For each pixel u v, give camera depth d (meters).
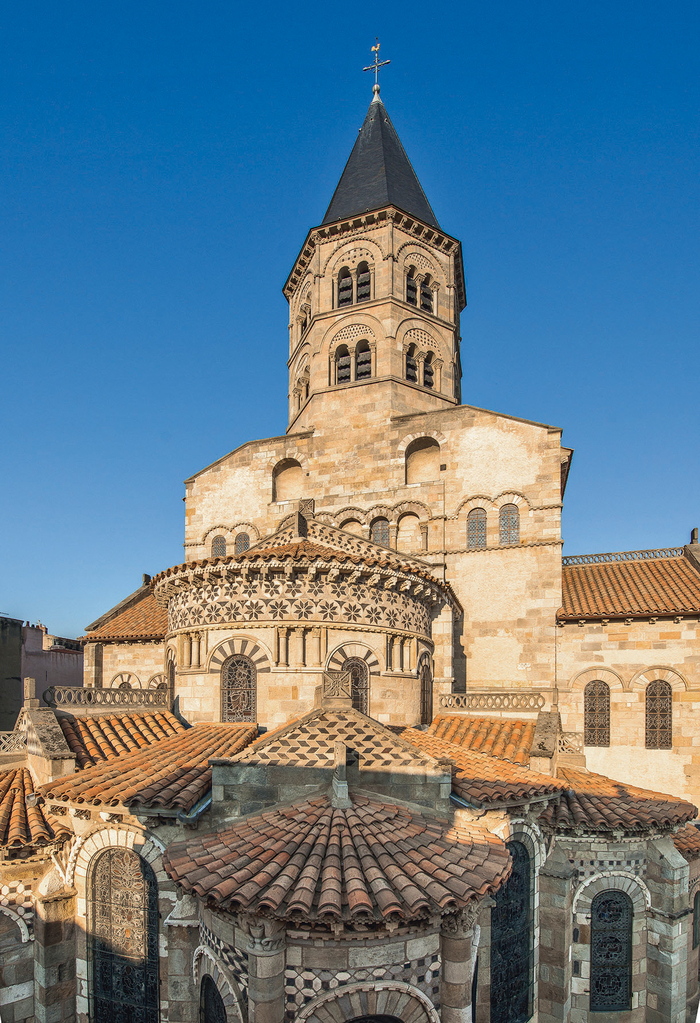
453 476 34.84
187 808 15.23
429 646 26.92
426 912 10.82
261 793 14.84
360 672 22.86
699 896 22.06
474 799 16.02
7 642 44.06
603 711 30.62
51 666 48.00
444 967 12.25
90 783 16.89
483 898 12.92
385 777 15.00
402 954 11.87
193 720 23.05
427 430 35.81
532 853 18.55
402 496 35.59
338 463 37.38
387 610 23.86
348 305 39.62
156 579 25.00
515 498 33.44
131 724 23.12
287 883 11.21
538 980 18.47
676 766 29.22
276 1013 11.30
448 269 41.69
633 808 19.89
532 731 24.30
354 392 37.94
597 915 19.66
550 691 25.67
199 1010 14.25
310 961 11.58
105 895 17.14
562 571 36.09
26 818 18.34
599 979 19.34
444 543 34.12
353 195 42.34
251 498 38.97
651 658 30.20
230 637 22.55
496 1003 16.81
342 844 12.48
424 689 26.00
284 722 21.64
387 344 37.88
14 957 17.00
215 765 14.95
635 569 35.81
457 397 45.06
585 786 21.92
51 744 19.75
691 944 21.36
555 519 32.62
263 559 22.17
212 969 13.35
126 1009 16.53
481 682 32.28
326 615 22.45
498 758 21.61
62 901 17.12
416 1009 11.97
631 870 19.66
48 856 17.67
